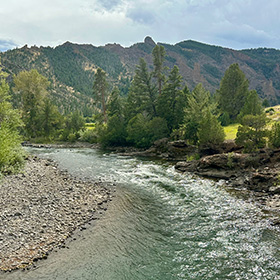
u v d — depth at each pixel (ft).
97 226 47.29
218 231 45.11
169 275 33.37
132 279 32.63
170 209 56.44
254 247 39.17
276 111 201.46
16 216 47.85
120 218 51.34
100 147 199.62
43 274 33.04
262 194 62.85
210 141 106.22
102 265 35.50
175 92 182.09
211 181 79.46
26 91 262.67
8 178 72.59
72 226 46.37
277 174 68.08
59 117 264.52
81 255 37.65
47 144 228.84
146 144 167.73
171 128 178.29
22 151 97.50
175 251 39.14
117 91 230.68
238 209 54.54
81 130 254.27
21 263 34.73
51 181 75.31
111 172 95.40
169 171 96.99
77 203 57.82
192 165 96.73
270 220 47.80
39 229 43.96
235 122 204.54
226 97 224.12
